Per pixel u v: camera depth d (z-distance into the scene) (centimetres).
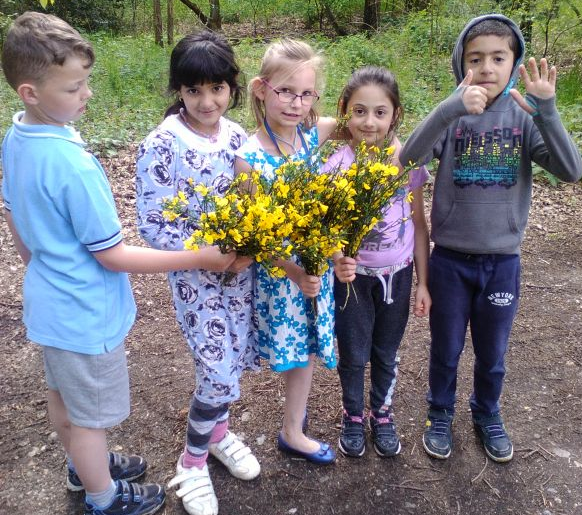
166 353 300
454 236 204
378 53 924
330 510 210
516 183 198
